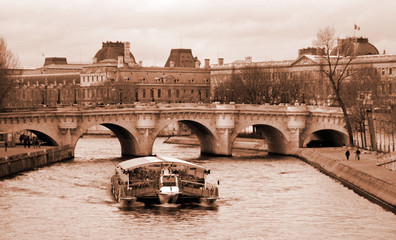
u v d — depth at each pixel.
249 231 120.19
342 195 149.12
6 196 143.50
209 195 138.25
